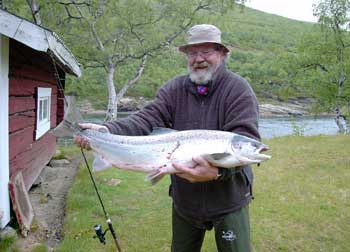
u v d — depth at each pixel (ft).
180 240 9.96
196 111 9.12
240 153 7.83
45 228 16.11
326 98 70.33
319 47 69.87
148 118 9.53
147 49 62.34
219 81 8.91
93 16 56.80
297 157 33.96
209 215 9.02
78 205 18.80
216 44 8.83
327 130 85.81
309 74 71.61
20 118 18.45
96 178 24.22
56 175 25.94
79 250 14.23
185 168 7.84
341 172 28.12
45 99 26.00
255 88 136.87
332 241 16.02
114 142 8.81
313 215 18.75
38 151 23.31
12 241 14.07
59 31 54.29
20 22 13.14
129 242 15.31
